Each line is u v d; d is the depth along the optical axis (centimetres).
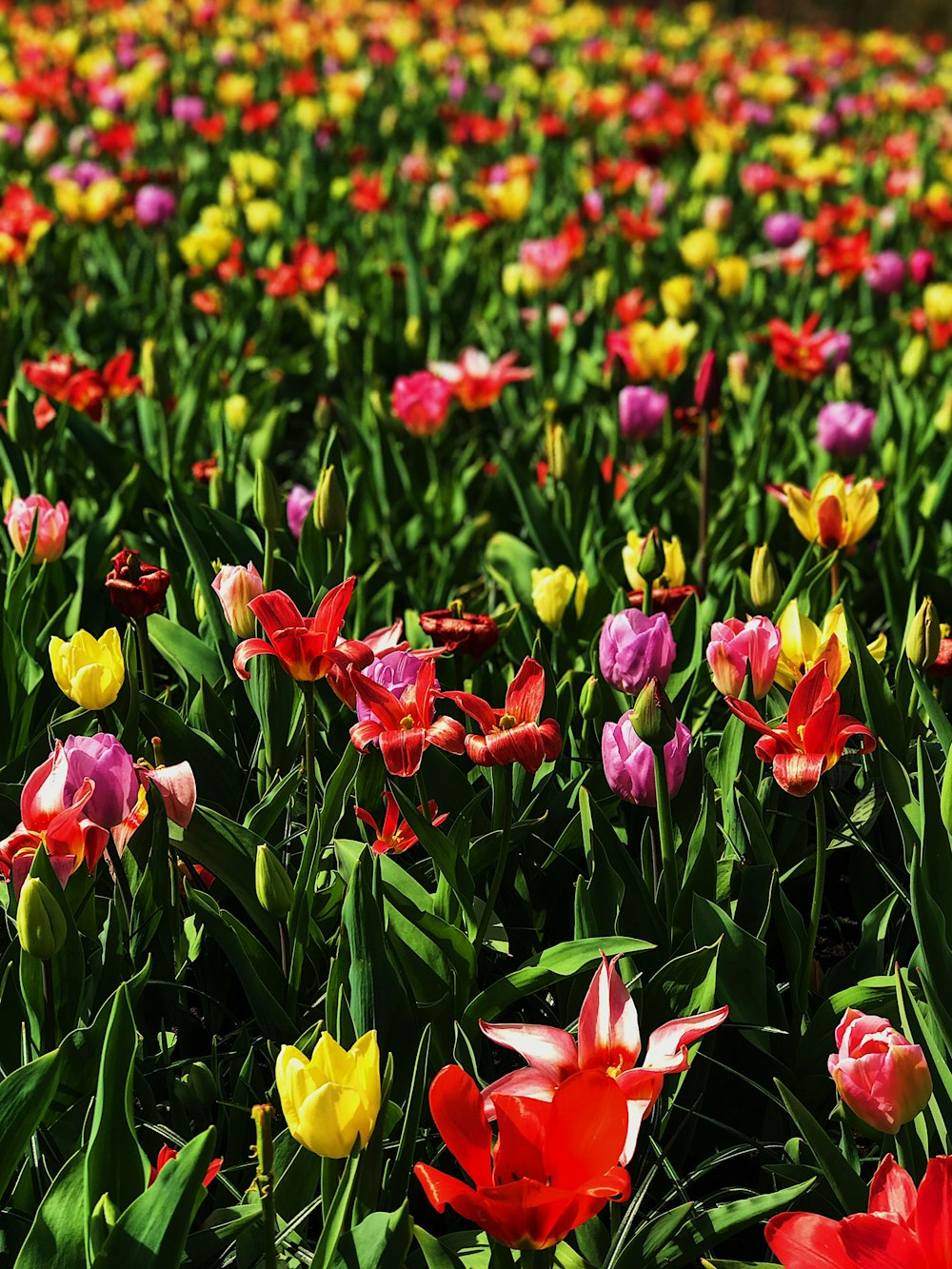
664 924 228
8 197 449
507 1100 192
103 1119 199
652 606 260
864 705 245
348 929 215
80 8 1126
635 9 1619
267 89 886
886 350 412
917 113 969
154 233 537
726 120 803
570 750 251
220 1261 209
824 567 266
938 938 219
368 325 439
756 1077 226
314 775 239
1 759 249
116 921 221
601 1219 218
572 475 293
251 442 344
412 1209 220
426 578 305
